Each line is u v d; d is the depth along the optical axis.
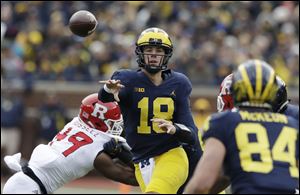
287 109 18.59
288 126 15.70
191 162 22.25
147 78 21.50
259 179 15.06
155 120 20.45
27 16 61.88
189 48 55.28
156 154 21.45
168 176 21.00
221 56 54.19
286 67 54.12
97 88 55.22
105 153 20.77
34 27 60.19
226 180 17.81
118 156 21.05
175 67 53.81
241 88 15.78
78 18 21.58
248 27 57.94
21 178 20.47
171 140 21.44
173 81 21.58
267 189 15.02
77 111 55.38
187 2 60.31
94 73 56.06
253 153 15.24
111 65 55.69
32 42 58.94
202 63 53.69
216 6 59.94
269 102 15.93
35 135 55.16
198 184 15.06
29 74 56.44
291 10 59.62
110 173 20.83
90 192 45.91
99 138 20.86
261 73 15.80
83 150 20.66
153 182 20.92
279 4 60.19
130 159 21.16
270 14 59.41
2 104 53.69
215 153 15.24
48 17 62.50
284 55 55.31
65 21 61.97
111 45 57.09
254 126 15.49
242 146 15.33
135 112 21.48
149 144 21.50
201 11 59.09
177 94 21.55
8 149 53.53
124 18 60.62
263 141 15.37
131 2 62.19
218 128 15.45
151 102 21.41
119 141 20.91
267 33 57.31
